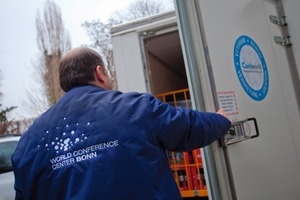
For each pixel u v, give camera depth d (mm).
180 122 1161
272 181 1746
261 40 2012
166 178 1132
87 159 1092
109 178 1059
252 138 1642
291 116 2127
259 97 1838
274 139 1869
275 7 2340
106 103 1180
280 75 2141
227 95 1577
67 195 1077
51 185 1117
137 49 2576
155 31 2539
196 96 1490
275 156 1834
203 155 1489
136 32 2580
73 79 1306
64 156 1122
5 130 14953
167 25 2496
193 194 2467
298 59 2291
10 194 4391
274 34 2213
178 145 1224
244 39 1824
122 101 1181
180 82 3637
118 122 1126
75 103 1214
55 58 14391
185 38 1535
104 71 1381
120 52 2617
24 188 1167
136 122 1125
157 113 1164
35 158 1162
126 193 1052
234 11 1799
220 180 1438
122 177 1062
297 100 2258
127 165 1074
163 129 1141
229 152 1515
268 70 2004
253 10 2014
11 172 4547
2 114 14992
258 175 1652
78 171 1085
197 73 1500
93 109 1177
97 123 1138
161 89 2979
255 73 1857
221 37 1635
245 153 1609
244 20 1880
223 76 1584
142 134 1110
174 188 1144
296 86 2270
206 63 1521
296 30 2301
